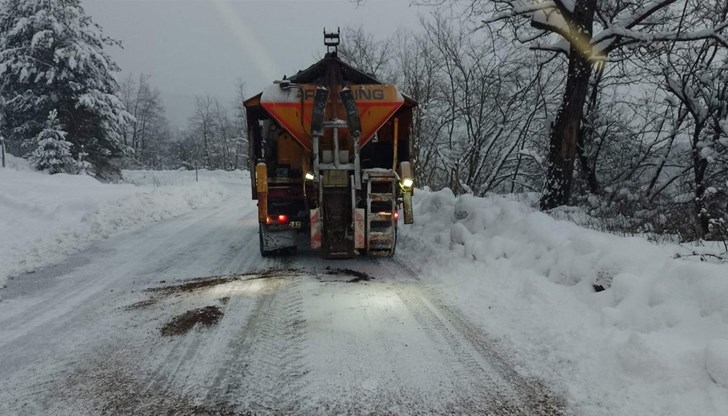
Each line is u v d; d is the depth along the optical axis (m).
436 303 5.53
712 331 3.71
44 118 27.42
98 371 3.94
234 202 18.38
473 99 21.56
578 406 3.30
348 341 4.46
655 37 10.37
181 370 3.93
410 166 7.70
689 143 13.73
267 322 4.98
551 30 10.88
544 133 18.58
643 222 9.30
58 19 26.97
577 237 5.80
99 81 28.83
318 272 7.13
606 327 4.30
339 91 7.57
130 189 17.98
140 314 5.29
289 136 8.04
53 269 7.39
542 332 4.45
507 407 3.33
